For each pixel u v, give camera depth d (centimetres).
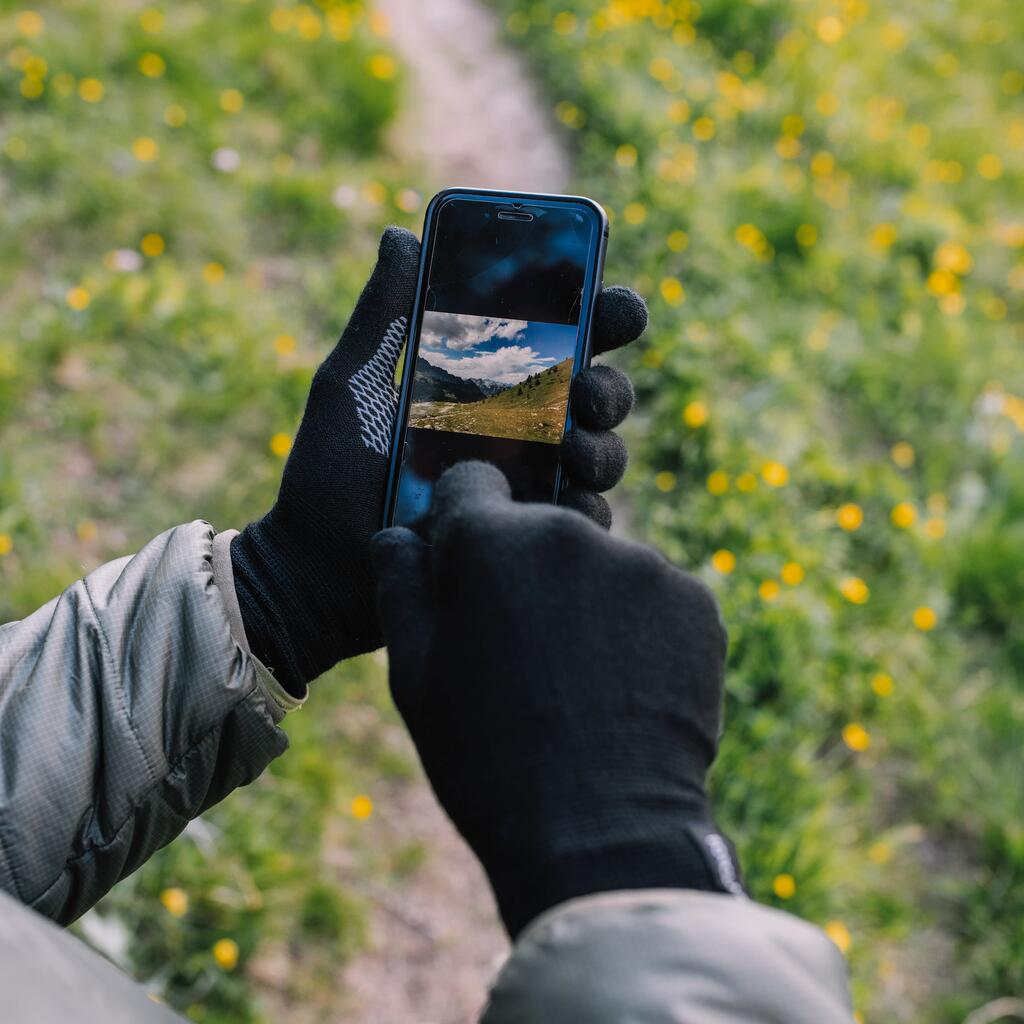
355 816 243
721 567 290
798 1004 53
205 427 310
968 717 296
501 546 66
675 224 400
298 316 355
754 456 326
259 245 374
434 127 456
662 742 63
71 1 427
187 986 207
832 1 595
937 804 277
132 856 90
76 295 321
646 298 369
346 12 471
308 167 410
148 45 414
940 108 561
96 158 370
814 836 245
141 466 297
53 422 299
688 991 52
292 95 429
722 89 490
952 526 341
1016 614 317
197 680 88
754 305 391
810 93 507
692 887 59
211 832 221
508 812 62
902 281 426
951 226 450
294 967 219
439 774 66
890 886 261
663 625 66
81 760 82
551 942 55
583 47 495
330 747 253
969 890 261
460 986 229
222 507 293
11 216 346
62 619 88
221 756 94
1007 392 401
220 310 334
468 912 241
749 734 261
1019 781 284
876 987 242
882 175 489
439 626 69
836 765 278
